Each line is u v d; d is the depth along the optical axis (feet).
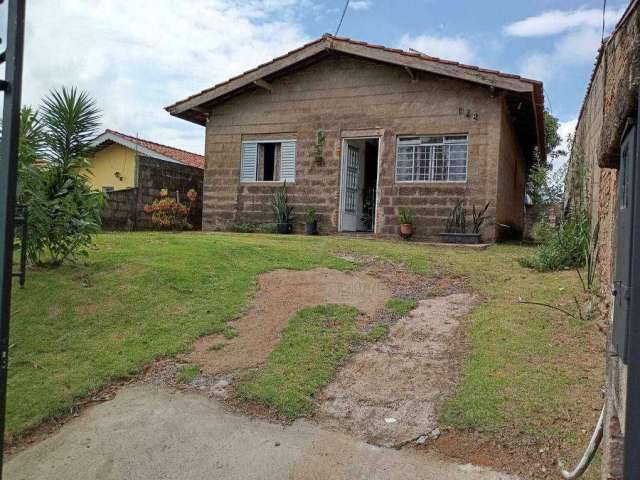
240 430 11.69
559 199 35.12
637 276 5.71
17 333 15.72
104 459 10.84
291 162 42.96
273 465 10.45
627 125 6.64
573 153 34.06
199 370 14.33
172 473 10.35
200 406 12.69
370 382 13.61
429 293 21.09
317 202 41.78
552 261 24.95
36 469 10.55
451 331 16.78
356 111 40.42
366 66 39.99
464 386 12.91
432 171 38.04
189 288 20.11
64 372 13.94
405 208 38.50
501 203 37.93
